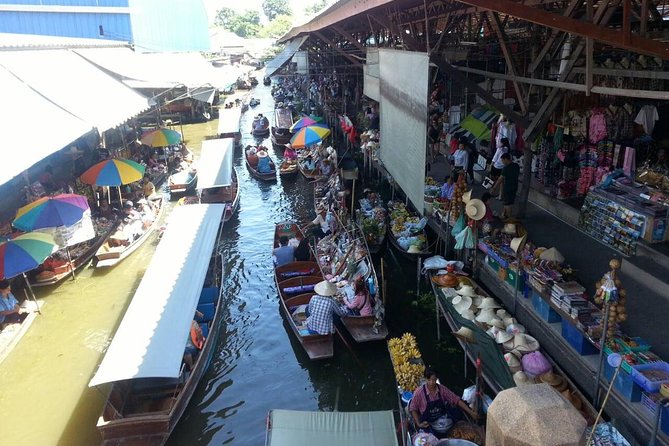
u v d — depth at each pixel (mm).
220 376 10625
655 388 6707
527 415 4086
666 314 8438
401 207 16500
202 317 11320
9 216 15703
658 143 11609
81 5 28062
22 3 26609
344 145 29375
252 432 9234
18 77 15820
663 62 11023
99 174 16688
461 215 12234
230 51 76875
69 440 8945
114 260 14891
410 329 11359
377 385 10078
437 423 7598
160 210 19109
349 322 10914
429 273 12680
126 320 9883
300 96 43312
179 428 9094
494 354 8398
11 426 9281
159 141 23312
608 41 6562
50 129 13461
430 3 14617
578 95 12789
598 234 11148
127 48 29844
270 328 12258
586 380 7824
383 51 17062
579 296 8430
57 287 13969
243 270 15312
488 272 11258
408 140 13289
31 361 11031
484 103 18844
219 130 31109
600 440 6656
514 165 12539
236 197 19922
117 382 8789
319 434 6992
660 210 9703
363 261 12328
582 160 12594
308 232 16016
